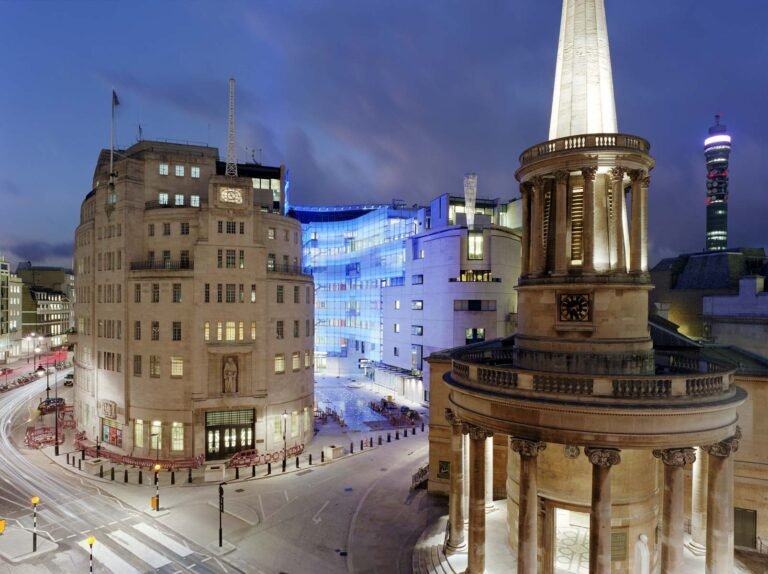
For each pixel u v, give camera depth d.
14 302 141.12
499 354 31.16
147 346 48.50
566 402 19.86
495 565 24.78
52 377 103.25
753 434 28.52
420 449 52.00
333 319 112.81
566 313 23.92
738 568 25.53
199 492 40.06
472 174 74.56
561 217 23.86
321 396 81.69
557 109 26.55
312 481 42.44
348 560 28.97
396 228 94.25
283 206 70.31
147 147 61.38
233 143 55.88
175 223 49.84
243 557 29.58
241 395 48.19
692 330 66.31
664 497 19.77
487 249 70.81
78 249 60.69
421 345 77.31
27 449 52.00
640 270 24.11
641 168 23.91
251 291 49.03
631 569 23.59
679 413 19.12
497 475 34.88
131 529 33.44
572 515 28.45
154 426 48.16
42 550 30.38
